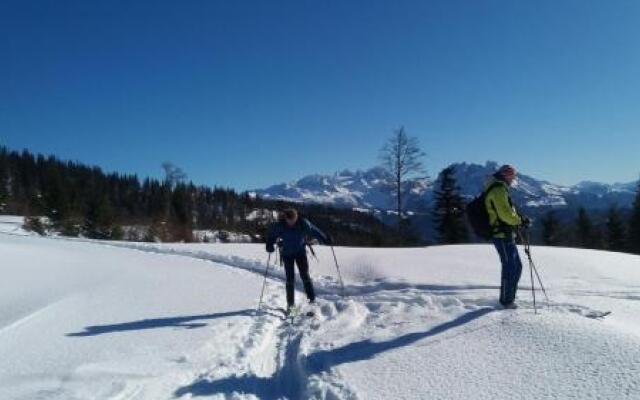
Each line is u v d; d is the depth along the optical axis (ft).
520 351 19.83
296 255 33.88
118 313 31.89
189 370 21.63
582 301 28.76
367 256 50.72
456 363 19.69
